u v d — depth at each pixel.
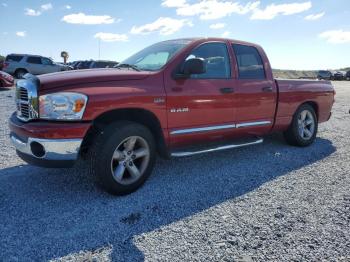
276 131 5.86
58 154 3.47
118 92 3.68
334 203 3.71
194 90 4.37
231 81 4.87
